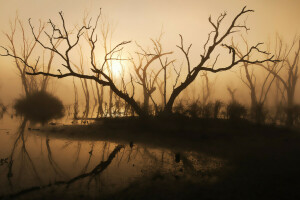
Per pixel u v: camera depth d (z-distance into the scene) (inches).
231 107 499.2
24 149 317.4
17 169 230.8
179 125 443.8
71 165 248.2
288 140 352.2
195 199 164.7
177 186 188.4
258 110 507.2
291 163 238.5
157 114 526.6
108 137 396.5
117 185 191.9
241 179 199.5
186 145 332.8
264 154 275.3
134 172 226.8
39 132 446.3
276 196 166.6
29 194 171.9
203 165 245.8
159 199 165.2
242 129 425.4
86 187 187.2
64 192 176.6
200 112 505.7
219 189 180.5
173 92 526.3
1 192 174.6
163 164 252.1
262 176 204.2
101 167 242.7
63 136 410.0
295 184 184.9
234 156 271.7
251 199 163.0
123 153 300.2
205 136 378.0
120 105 678.5
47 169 233.0
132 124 477.1
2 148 320.8
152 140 367.6
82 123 549.6
